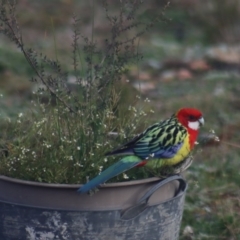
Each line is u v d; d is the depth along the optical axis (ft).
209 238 28.19
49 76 22.97
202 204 30.94
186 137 22.57
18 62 52.49
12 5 23.04
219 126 40.42
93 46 22.97
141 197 20.66
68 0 75.10
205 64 56.70
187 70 55.31
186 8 71.05
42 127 22.54
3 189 20.67
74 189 20.07
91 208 20.22
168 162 22.15
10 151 22.21
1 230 20.84
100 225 20.25
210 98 45.60
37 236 20.38
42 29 66.44
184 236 28.35
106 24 66.49
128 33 63.26
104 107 22.20
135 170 22.13
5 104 41.83
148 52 59.31
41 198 20.21
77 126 21.72
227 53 59.21
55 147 21.65
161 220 21.22
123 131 22.52
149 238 21.07
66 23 68.69
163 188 21.27
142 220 20.75
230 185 32.60
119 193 20.34
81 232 20.22
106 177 20.34
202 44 64.54
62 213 20.07
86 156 21.45
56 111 22.44
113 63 22.72
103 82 22.47
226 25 64.64
